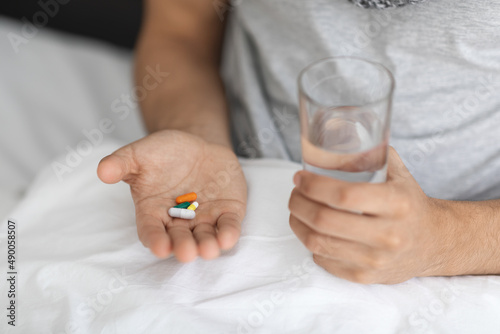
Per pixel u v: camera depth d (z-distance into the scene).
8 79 1.09
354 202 0.52
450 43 0.64
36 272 0.60
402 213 0.53
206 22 0.84
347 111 0.51
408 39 0.66
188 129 0.74
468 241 0.58
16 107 1.03
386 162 0.54
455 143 0.69
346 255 0.55
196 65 0.84
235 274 0.59
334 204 0.52
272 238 0.61
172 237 0.58
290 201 0.55
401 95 0.69
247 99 0.78
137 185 0.62
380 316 0.57
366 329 0.56
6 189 0.85
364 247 0.54
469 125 0.68
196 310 0.57
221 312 0.57
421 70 0.67
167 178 0.63
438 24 0.64
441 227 0.57
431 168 0.72
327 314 0.57
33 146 0.96
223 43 0.86
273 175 0.67
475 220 0.59
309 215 0.54
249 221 0.63
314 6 0.69
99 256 0.61
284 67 0.74
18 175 0.92
